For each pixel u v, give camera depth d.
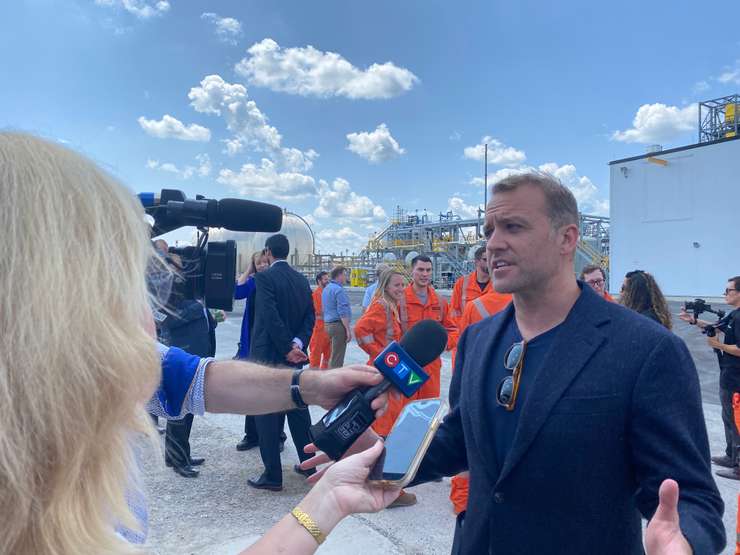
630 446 1.44
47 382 0.59
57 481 0.60
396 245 39.09
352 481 1.04
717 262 22.88
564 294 1.65
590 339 1.52
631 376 1.44
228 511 3.79
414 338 1.55
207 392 1.48
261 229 1.88
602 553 1.43
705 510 1.26
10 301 0.60
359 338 4.38
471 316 3.71
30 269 0.61
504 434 1.60
